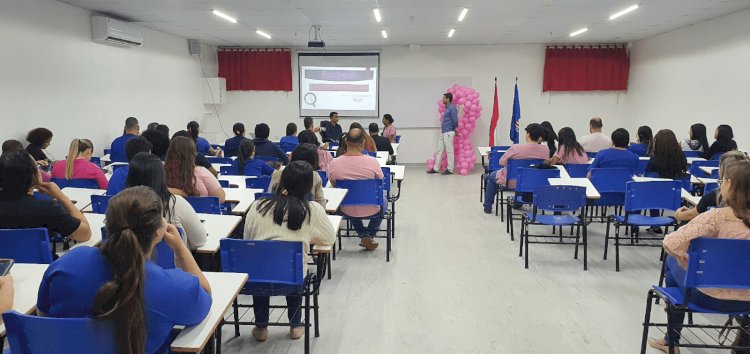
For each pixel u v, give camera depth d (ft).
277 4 19.35
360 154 14.43
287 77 35.70
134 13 21.75
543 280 12.92
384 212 15.05
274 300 11.55
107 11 21.48
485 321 10.59
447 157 31.99
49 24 19.03
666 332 9.32
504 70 34.88
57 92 19.61
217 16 22.35
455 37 30.55
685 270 7.62
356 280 12.89
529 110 35.22
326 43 33.65
